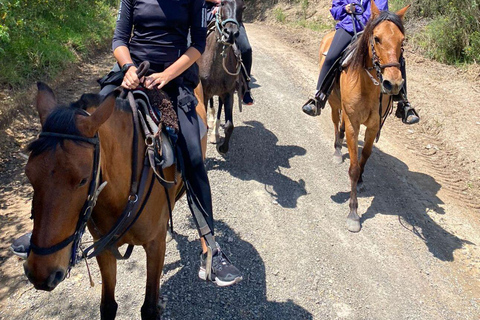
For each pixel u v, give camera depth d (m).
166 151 2.70
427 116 8.38
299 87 9.58
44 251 1.81
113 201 2.34
